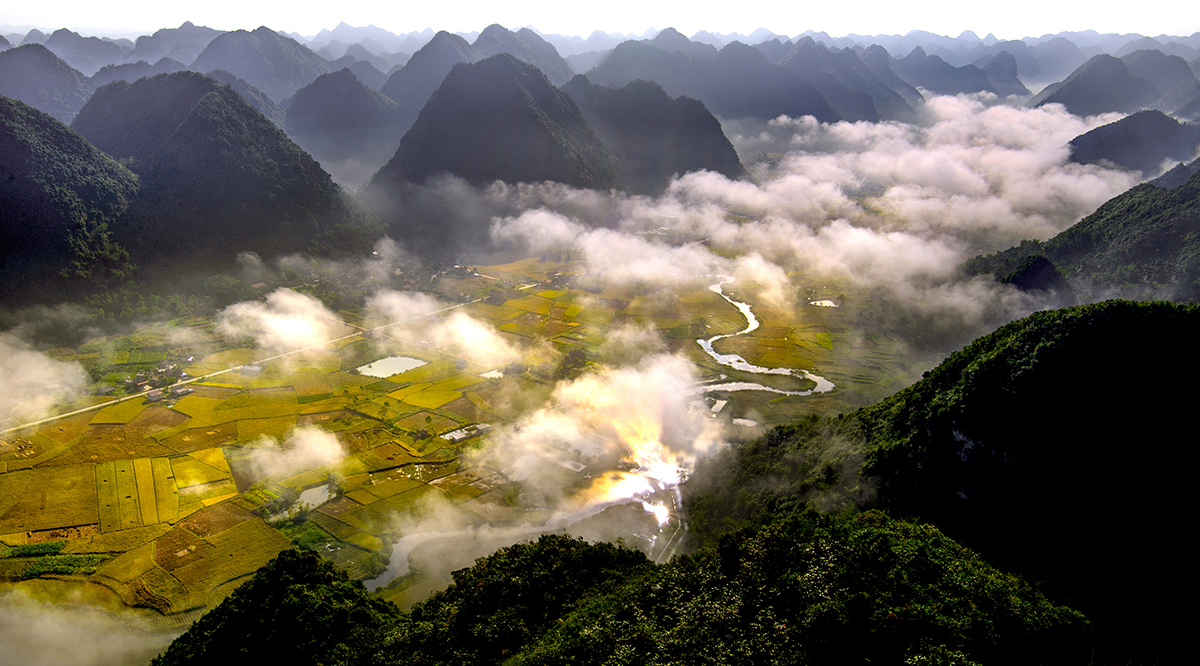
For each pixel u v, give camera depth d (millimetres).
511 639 63438
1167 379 68000
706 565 68875
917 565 59125
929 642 51031
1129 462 65938
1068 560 63719
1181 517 62438
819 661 52594
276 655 65562
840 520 70312
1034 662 50562
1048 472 68500
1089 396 69562
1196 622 56750
